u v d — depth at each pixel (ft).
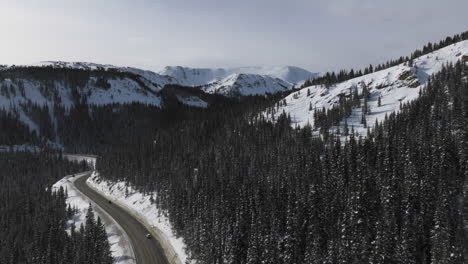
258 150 495.41
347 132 522.06
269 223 268.00
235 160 454.40
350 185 292.40
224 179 363.56
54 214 404.36
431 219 250.16
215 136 631.97
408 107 501.56
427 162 303.89
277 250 232.73
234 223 274.36
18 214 427.33
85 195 520.42
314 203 275.80
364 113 598.34
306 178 330.54
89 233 309.01
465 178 281.95
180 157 520.01
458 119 364.38
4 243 349.20
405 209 257.55
